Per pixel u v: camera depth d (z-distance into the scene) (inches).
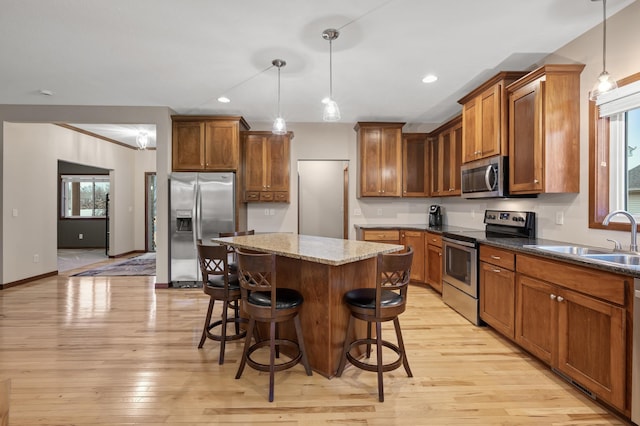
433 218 193.8
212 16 93.5
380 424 69.4
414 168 202.5
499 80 119.4
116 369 91.5
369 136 197.6
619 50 90.7
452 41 107.8
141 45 110.1
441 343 108.3
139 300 155.0
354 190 211.8
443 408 74.6
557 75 101.6
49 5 88.1
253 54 116.5
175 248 176.6
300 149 210.4
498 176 119.7
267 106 175.6
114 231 277.6
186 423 69.4
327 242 107.2
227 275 95.1
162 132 175.8
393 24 97.7
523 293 96.3
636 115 92.0
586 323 74.3
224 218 176.1
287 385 83.7
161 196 175.8
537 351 90.5
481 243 119.8
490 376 88.0
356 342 88.6
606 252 86.1
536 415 72.1
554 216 112.8
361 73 133.3
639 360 62.3
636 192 92.3
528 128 108.1
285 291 89.6
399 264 78.7
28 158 189.5
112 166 274.4
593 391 72.4
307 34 103.3
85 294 165.2
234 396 79.0
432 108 179.9
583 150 101.0
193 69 128.9
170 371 90.6
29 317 132.0
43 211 200.4
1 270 173.6
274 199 197.5
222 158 181.8
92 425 68.8
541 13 92.2
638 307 62.4
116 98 162.4
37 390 81.2
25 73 132.4
